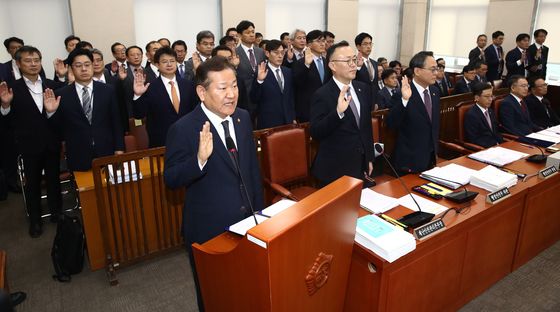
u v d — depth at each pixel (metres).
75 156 2.93
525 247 2.47
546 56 6.68
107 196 2.51
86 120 2.91
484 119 3.63
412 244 1.61
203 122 1.58
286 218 1.01
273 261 0.96
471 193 2.08
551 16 7.53
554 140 3.21
